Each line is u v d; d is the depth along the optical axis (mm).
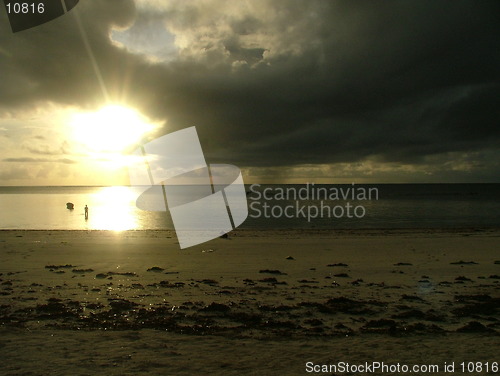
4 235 27141
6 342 7555
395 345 7688
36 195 118812
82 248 21031
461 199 92625
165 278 13906
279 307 10141
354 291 12094
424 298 11281
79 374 6191
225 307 10023
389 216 48750
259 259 18000
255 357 7043
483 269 15695
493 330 8578
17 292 11711
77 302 10508
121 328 8562
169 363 6703
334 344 7738
